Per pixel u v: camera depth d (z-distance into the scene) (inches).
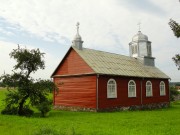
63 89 1342.3
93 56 1343.5
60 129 594.6
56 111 1241.4
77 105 1257.4
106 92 1227.9
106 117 946.1
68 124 719.1
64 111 1241.4
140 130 639.1
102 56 1407.5
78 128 644.1
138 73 1465.3
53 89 1058.7
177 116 997.2
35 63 1018.1
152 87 1558.8
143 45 1734.7
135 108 1387.8
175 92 2203.5
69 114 1067.9
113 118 912.3
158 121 827.4
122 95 1314.0
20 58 997.8
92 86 1200.8
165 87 1691.7
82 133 562.9
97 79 1189.1
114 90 1277.1
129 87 1373.0
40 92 998.4
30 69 1026.7
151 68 1690.5
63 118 906.1
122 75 1306.6
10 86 989.2
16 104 1026.1
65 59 1358.3
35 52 1026.7
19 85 994.1
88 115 1023.6
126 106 1330.0
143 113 1138.0
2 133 553.0
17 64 1007.6
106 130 617.9
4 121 754.8
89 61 1258.6
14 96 988.6
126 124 749.3
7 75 994.1
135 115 1031.0
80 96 1250.0
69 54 1341.0
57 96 1365.7
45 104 965.2
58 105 1352.1
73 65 1307.8
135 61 1649.9
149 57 1718.8
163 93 1664.6
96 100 1172.5
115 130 627.2
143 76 1460.4
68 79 1326.3
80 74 1256.8
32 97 1003.3
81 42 1343.5
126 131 612.7
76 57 1299.2
